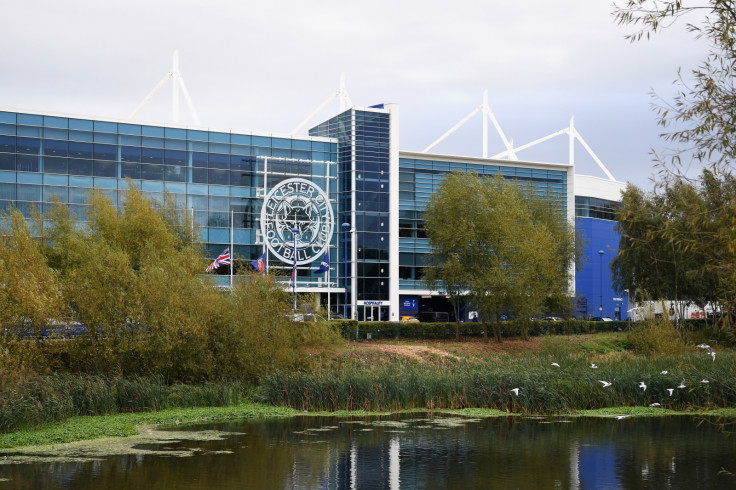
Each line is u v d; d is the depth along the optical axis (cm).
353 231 9519
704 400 4100
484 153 11869
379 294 9625
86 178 8250
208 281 4644
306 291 9150
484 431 3428
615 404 4284
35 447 2902
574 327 8388
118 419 3512
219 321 4353
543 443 3128
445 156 10588
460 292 7381
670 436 3316
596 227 12294
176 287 4131
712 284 6694
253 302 4509
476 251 7075
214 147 8956
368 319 9581
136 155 8538
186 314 4138
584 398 4203
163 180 8656
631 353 6631
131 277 4009
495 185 7400
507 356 6225
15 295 3341
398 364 4991
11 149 7931
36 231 5253
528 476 2520
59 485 2302
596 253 12256
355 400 4169
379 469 2606
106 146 8381
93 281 3947
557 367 4694
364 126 9688
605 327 8775
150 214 5128
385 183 9775
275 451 2895
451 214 7150
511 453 2914
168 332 4009
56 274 3938
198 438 3150
